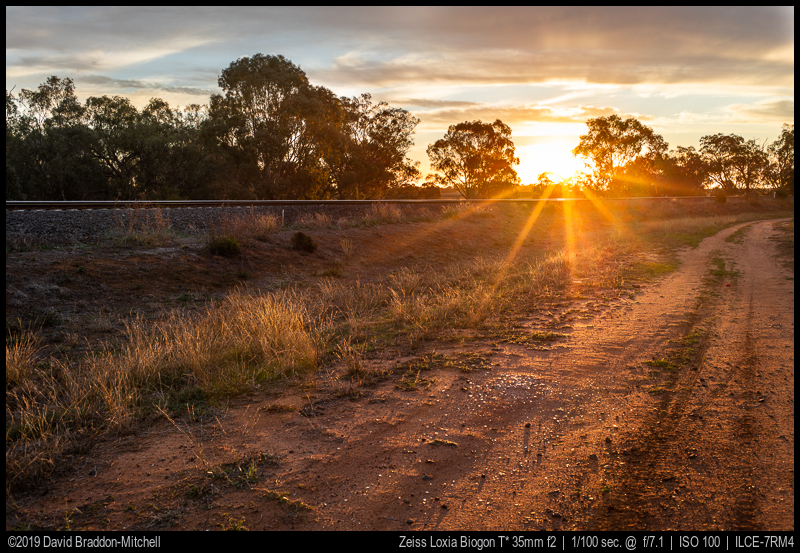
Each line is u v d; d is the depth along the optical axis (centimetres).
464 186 7281
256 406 489
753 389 494
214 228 1486
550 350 668
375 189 5703
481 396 505
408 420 450
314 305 992
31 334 724
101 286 973
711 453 367
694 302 981
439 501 322
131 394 492
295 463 373
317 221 1898
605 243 2362
